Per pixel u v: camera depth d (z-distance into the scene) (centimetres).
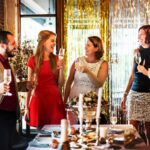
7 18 640
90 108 320
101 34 635
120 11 631
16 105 395
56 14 646
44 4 654
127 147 275
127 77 634
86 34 638
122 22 632
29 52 588
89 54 430
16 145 425
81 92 420
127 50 633
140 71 436
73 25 640
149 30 432
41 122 417
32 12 657
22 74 578
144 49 435
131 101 447
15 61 577
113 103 632
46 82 418
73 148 272
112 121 355
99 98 291
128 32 632
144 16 627
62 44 642
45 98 416
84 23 638
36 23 657
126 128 349
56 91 421
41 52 412
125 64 635
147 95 437
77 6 637
